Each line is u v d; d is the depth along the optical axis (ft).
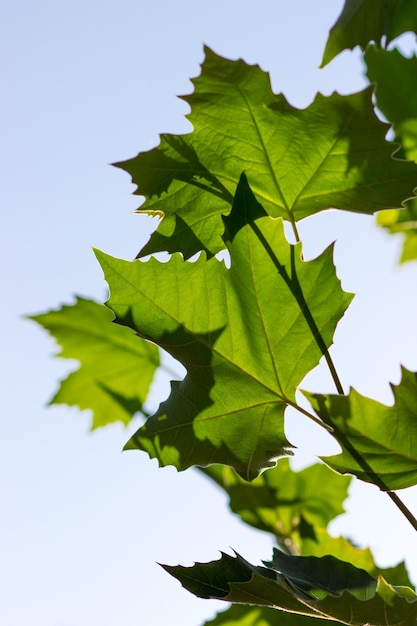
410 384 3.39
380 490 3.51
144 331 3.53
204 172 3.73
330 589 3.59
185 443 3.59
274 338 3.55
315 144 3.68
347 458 3.49
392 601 3.30
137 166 3.71
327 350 3.53
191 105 3.68
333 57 4.12
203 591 3.45
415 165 3.65
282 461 4.80
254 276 3.54
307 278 3.53
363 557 4.53
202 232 3.73
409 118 4.68
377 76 4.72
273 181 3.74
